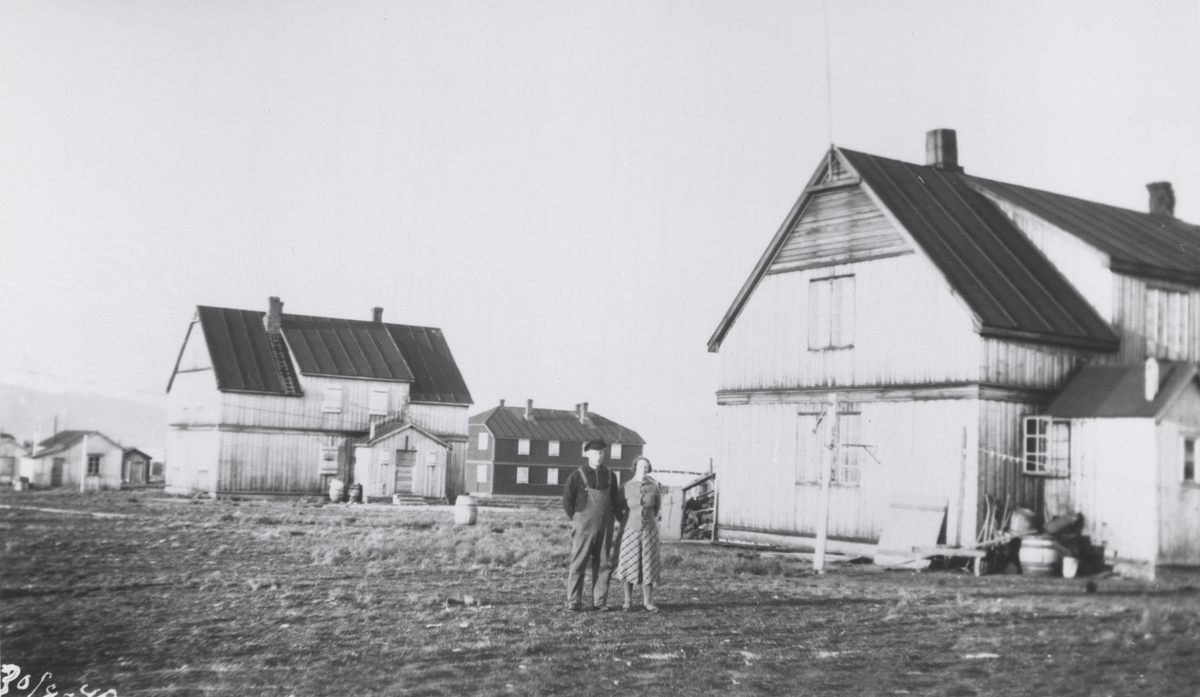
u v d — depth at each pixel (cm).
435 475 5491
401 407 5588
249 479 5119
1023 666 1012
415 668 946
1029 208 2442
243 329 5369
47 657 976
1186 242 2577
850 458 2356
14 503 3553
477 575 1675
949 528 2103
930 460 2169
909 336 2250
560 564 1889
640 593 1495
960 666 1011
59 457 5291
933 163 2728
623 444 7831
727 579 1742
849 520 2327
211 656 989
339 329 5662
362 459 5300
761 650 1066
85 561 1756
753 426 2616
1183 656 1062
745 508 2611
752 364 2639
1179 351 2386
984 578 1881
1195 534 1977
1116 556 1973
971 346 2117
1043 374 2184
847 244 2428
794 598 1491
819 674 966
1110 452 2011
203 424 5181
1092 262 2322
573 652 1027
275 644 1046
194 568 1702
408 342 5959
